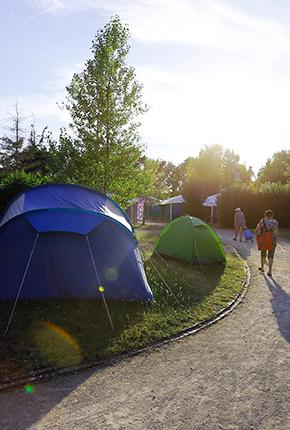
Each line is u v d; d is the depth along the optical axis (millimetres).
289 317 7211
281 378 4711
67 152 13711
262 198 30219
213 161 45312
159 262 11586
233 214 30156
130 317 6656
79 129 13648
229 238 20922
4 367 4762
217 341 5949
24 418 3750
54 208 7238
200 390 4383
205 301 7965
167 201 43250
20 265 7160
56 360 5016
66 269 7238
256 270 11703
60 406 3984
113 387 4426
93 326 6195
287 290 9305
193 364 5090
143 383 4535
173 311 7148
